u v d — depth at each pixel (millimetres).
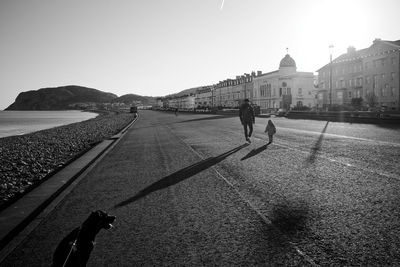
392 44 53656
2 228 5094
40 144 22453
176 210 5906
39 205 6352
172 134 23562
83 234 3104
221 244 4336
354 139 15297
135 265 3889
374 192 6348
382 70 55656
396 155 10406
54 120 108250
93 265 3926
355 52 65625
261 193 6715
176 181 8281
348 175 7906
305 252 3969
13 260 4219
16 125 75875
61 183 8367
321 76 72562
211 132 23016
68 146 19719
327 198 6129
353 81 62969
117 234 4891
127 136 24688
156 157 12812
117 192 7512
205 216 5480
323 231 4570
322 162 9812
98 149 15969
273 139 16641
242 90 96000
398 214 5074
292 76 72500
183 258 4000
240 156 11688
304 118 38281
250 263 3775
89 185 8430
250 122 15500
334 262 3691
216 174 8820
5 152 18312
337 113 31734
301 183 7375
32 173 11078
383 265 3584
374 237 4289
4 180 9758
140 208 6160
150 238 4676
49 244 4680
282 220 5090
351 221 4891
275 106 75812
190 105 159875
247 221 5129
